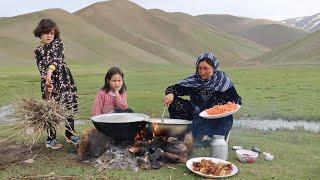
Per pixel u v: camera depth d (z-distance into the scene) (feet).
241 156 19.39
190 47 520.01
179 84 22.11
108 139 19.62
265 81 83.41
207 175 16.99
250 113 37.29
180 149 18.88
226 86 21.63
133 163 18.34
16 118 19.72
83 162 19.08
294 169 18.43
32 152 20.83
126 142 20.15
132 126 19.07
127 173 17.49
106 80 22.17
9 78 98.12
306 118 34.99
